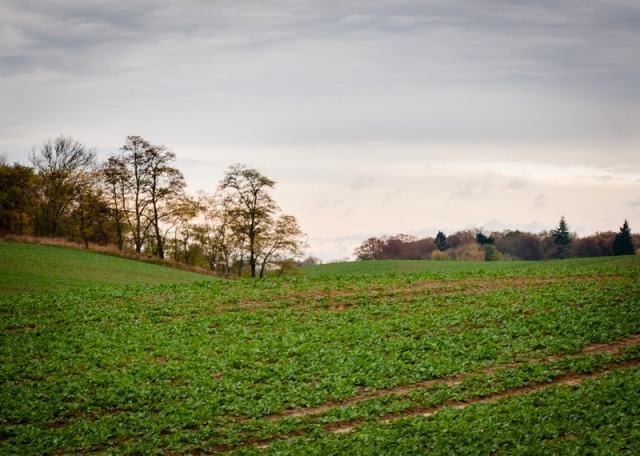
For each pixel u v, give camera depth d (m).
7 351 36.56
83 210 97.62
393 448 23.53
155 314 44.12
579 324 38.75
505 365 33.50
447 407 27.53
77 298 48.16
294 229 88.62
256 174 87.56
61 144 102.88
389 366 33.75
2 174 97.25
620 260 68.56
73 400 30.02
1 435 26.27
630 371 30.25
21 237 82.69
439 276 53.88
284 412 28.92
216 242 100.00
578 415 25.12
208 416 28.14
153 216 96.62
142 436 26.31
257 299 47.59
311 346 37.34
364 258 167.25
